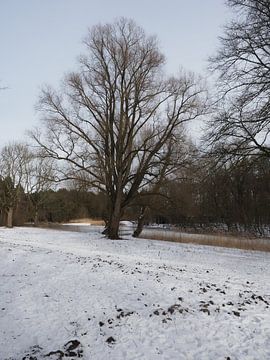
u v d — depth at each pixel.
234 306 8.09
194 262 17.16
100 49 28.16
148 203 32.22
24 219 60.69
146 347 6.10
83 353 5.92
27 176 56.75
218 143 16.88
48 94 29.52
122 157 28.81
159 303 8.09
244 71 16.58
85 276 10.46
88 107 28.53
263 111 15.72
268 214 33.19
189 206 29.94
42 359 5.68
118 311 7.62
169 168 28.83
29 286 9.60
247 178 18.83
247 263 17.80
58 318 7.38
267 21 15.58
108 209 32.03
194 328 6.80
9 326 7.05
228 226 36.94
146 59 28.11
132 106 28.61
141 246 23.33
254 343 6.26
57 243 23.11
